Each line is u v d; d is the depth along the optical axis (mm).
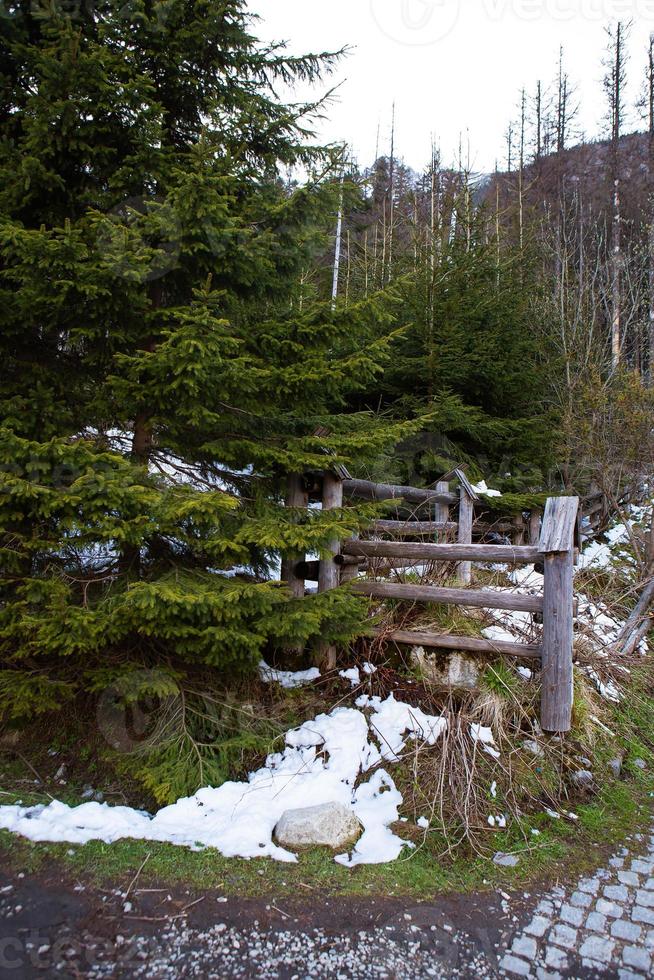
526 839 2822
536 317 9609
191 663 3365
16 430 2889
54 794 2955
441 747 3234
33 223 3162
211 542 2955
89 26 3023
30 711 2951
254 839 2645
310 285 3973
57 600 2551
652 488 7402
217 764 3090
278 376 3238
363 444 3389
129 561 3285
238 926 2139
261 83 3559
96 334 2930
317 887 2387
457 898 2408
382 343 3236
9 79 2953
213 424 3342
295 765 3162
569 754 3393
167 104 3416
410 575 4488
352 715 3443
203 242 3010
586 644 4434
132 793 3018
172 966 1946
